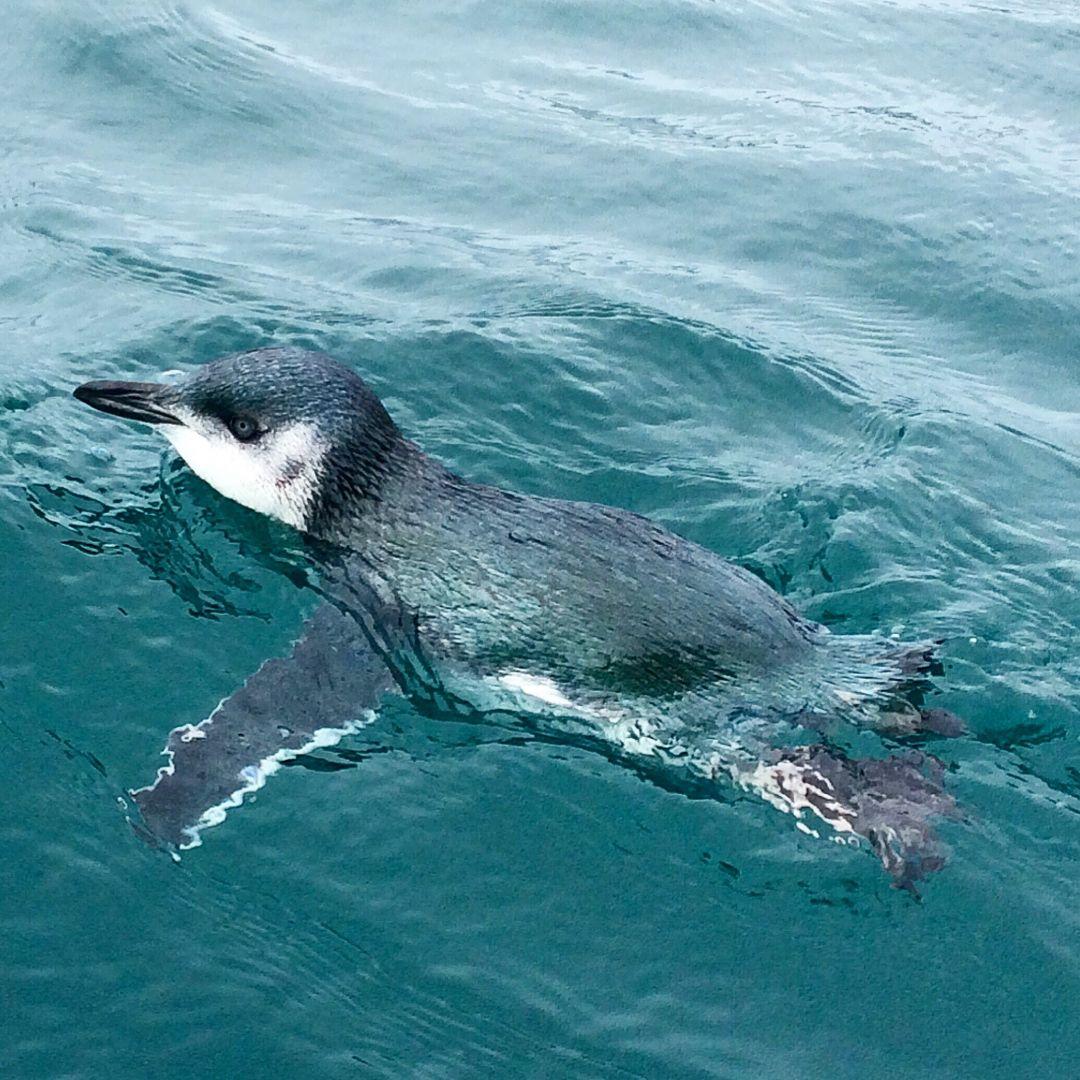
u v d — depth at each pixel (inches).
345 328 52.0
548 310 53.2
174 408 46.3
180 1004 40.6
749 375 52.0
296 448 45.6
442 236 56.1
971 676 45.1
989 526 48.8
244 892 41.7
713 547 47.8
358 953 41.3
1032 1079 40.5
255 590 45.5
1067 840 42.8
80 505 46.8
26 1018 40.2
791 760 43.0
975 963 41.5
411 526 45.1
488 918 41.7
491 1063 40.4
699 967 41.4
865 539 48.1
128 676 44.2
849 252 56.6
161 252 54.7
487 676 44.1
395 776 43.1
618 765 43.5
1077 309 55.4
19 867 41.6
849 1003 41.1
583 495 48.8
